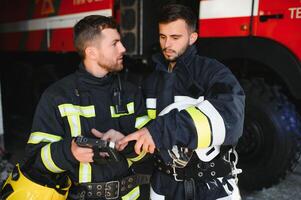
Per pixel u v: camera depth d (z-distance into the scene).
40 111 1.29
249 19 2.61
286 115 2.56
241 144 2.75
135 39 3.52
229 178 1.40
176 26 1.37
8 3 5.53
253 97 2.64
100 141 1.11
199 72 1.39
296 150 2.58
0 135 3.34
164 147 1.12
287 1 2.40
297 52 2.40
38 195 1.24
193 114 1.13
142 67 3.84
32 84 5.34
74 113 1.29
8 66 6.09
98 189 1.34
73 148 1.14
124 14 3.58
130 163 1.40
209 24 2.85
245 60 2.93
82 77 1.33
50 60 5.22
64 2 4.22
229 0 2.70
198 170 1.36
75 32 1.36
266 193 2.75
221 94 1.21
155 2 3.50
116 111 1.37
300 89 2.42
